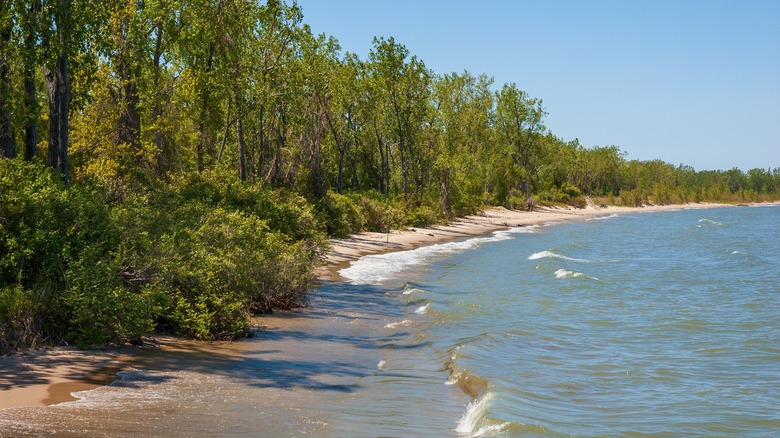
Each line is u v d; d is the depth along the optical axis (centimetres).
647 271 3319
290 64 4238
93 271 1230
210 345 1338
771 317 1966
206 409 877
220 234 1772
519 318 1852
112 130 2944
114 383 982
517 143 10125
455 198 7262
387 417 912
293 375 1138
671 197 15675
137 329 1223
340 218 4219
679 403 1073
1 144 1914
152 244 1459
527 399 1041
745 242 5353
